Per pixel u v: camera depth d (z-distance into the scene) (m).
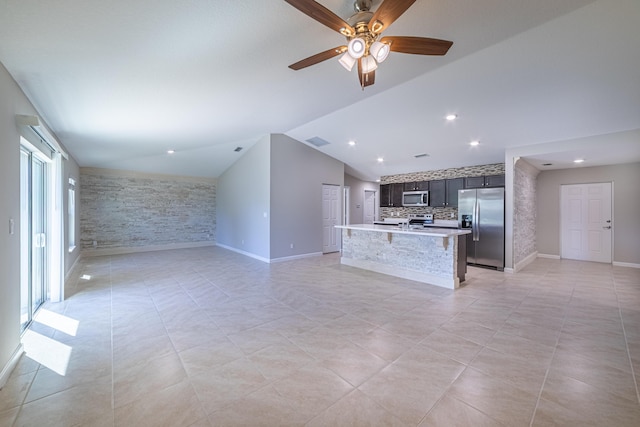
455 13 1.89
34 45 1.85
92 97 2.82
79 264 5.76
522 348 2.36
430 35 2.14
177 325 2.84
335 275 4.87
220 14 1.71
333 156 6.86
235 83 2.82
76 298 3.68
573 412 1.62
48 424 1.54
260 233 6.25
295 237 6.35
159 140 4.98
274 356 2.24
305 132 5.69
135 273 5.03
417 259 4.55
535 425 1.52
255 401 1.72
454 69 3.01
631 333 2.63
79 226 6.38
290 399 1.74
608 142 4.14
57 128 3.75
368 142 5.70
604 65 2.70
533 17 1.96
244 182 6.93
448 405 1.68
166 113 3.54
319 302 3.51
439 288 4.09
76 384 1.89
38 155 3.15
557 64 2.76
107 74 2.37
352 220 8.27
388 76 2.96
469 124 4.38
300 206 6.41
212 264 5.79
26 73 2.19
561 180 6.33
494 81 3.19
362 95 3.48
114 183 7.02
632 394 1.78
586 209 6.06
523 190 5.64
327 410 1.65
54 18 1.60
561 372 2.02
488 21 1.99
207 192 8.48
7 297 2.05
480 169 6.34
